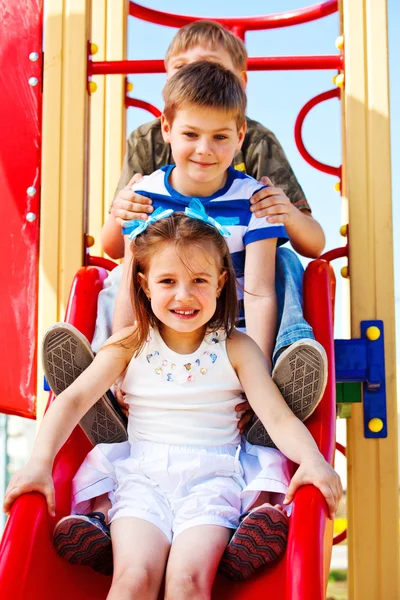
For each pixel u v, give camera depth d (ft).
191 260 5.17
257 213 6.30
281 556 4.69
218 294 5.44
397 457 6.86
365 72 7.32
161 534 4.83
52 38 7.51
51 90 7.45
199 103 5.91
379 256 7.07
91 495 5.26
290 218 6.55
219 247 5.33
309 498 4.62
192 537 4.73
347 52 7.36
